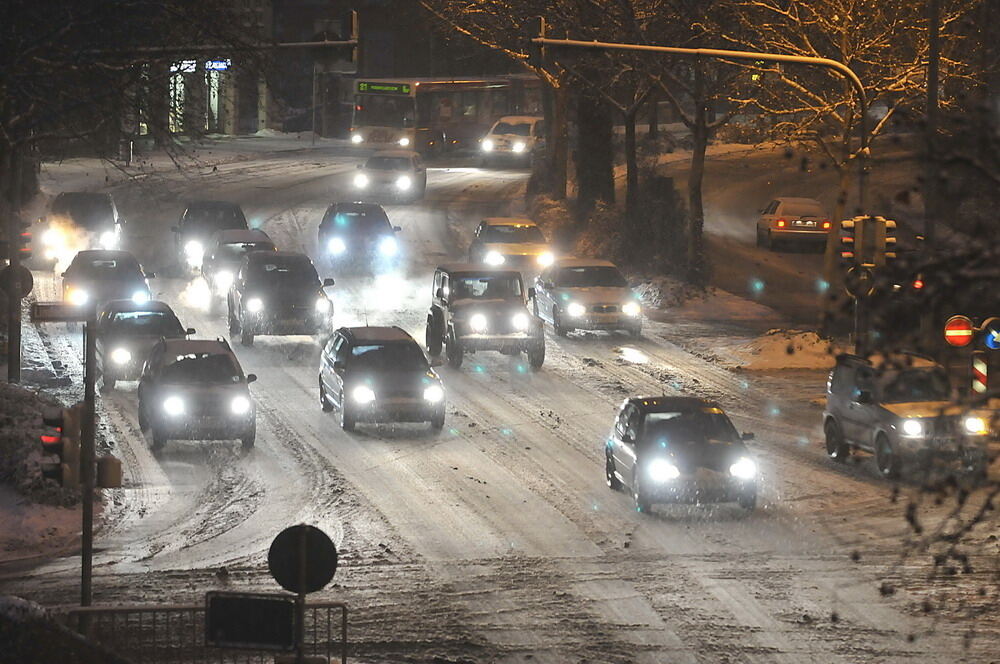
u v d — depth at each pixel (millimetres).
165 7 78750
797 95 150000
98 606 56250
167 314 123562
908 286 35938
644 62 163125
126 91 83250
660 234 185750
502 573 70688
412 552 74812
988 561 72062
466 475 93312
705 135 168125
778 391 123688
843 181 130500
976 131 35562
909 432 89062
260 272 142000
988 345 95562
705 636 60688
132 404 114812
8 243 114562
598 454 100500
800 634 60906
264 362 133625
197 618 63531
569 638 60500
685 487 81375
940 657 57906
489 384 125625
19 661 43438
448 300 135375
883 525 79812
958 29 139625
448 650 58875
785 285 180750
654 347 144125
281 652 46344
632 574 70438
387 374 106250
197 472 93812
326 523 81188
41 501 84125
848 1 132375
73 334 143875
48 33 74625
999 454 40781
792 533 78500
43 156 111875
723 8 153625
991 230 35969
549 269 154625
